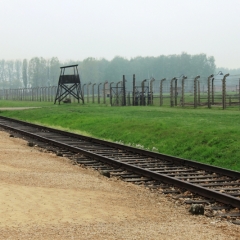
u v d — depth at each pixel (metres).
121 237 10.47
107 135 37.94
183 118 43.16
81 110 64.81
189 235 10.84
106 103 94.12
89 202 14.09
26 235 10.38
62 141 32.94
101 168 21.50
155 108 67.06
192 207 13.42
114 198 14.91
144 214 13.02
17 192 14.87
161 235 10.76
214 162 24.84
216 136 28.66
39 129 42.78
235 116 45.25
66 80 95.75
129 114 52.59
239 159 23.98
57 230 10.89
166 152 28.78
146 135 34.06
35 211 12.64
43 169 20.22
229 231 11.45
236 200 14.02
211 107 66.75
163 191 16.61
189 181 18.59
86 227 11.27
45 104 99.44
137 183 18.25
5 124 48.31
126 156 25.61
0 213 12.20
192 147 28.23
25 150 26.80
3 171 18.84
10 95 169.12
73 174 19.14
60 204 13.61
